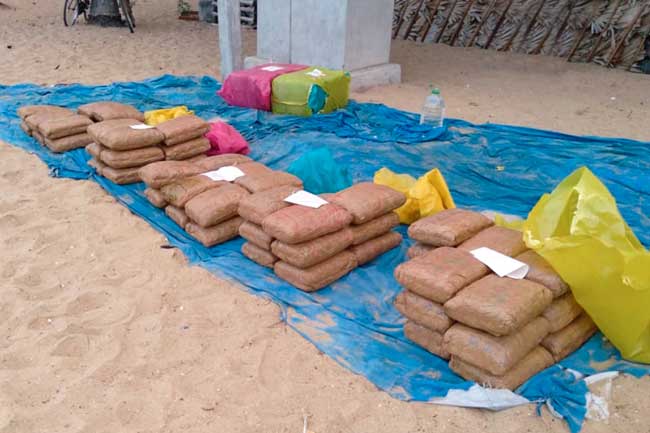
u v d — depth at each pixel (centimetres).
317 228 335
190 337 306
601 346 301
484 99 801
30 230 412
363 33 823
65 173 508
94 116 560
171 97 745
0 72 841
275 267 356
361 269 371
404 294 297
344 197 371
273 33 878
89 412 255
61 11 1348
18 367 281
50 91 745
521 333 265
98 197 468
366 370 283
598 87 884
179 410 258
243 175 424
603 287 278
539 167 543
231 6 791
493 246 312
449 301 270
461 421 252
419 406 261
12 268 365
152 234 416
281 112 683
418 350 297
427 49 1143
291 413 257
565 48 1066
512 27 1117
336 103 698
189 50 1045
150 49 1037
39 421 249
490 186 508
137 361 288
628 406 263
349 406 261
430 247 338
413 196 416
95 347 297
